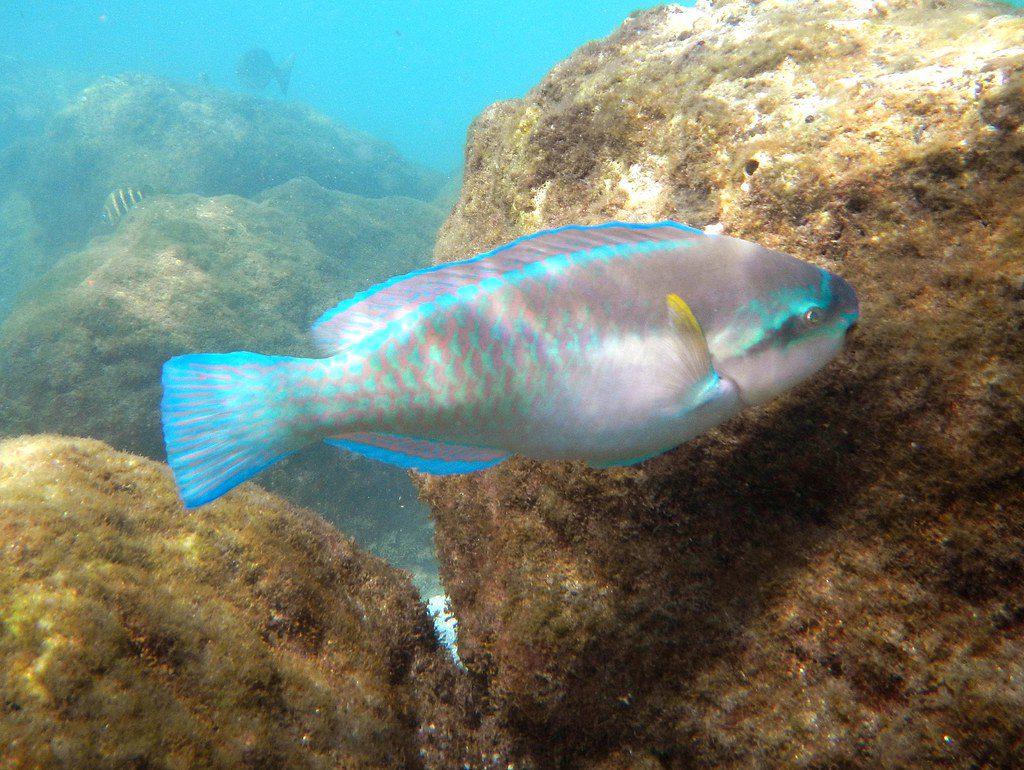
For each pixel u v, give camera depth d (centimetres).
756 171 42
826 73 43
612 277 31
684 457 41
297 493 153
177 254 175
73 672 35
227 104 372
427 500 56
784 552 40
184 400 32
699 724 41
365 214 249
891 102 39
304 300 186
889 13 46
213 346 163
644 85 50
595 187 50
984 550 34
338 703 44
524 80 2486
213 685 39
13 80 593
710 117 45
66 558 39
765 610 40
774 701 39
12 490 43
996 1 45
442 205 322
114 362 153
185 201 197
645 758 43
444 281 31
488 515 50
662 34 55
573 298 31
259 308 176
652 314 31
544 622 45
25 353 154
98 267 171
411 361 31
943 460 35
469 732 49
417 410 32
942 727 34
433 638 54
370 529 166
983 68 38
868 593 37
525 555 47
